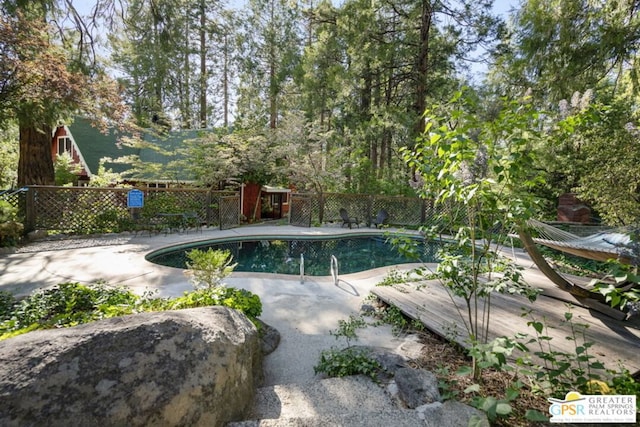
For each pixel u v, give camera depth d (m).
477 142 2.29
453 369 2.61
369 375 2.51
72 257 6.33
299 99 16.98
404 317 3.92
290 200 13.00
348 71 13.08
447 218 2.73
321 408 2.07
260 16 19.16
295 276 5.80
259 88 19.53
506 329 3.29
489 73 11.56
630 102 7.29
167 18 9.27
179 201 10.40
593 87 7.00
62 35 8.73
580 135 6.32
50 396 1.40
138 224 9.34
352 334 3.51
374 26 12.48
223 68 20.72
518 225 2.43
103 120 8.65
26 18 6.87
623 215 6.34
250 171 14.23
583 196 7.35
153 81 16.69
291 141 13.73
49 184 9.95
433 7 12.48
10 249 6.61
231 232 10.38
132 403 1.48
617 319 3.43
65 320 2.69
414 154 2.52
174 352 1.71
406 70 14.35
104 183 11.20
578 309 3.84
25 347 1.56
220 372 1.79
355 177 14.01
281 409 2.07
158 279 5.16
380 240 11.39
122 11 8.92
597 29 6.81
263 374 2.66
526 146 2.47
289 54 17.80
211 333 1.92
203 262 3.97
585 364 2.59
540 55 7.59
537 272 5.79
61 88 7.07
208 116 21.52
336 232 11.12
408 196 13.55
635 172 6.00
